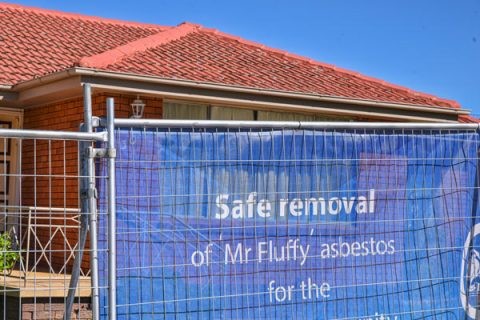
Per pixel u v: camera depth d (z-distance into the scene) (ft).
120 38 52.06
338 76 52.95
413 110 48.49
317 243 19.03
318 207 19.08
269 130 18.66
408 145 20.22
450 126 20.47
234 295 18.11
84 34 51.60
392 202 19.95
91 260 16.55
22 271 31.91
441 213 20.58
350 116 48.49
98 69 35.53
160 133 17.57
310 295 18.89
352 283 19.34
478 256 21.13
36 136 16.01
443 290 20.48
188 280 17.67
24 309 28.02
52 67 42.16
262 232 18.48
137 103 38.34
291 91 42.50
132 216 17.21
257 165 18.51
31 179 41.93
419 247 20.25
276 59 53.26
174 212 17.63
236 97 40.96
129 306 17.06
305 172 18.98
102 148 16.81
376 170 19.79
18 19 51.88
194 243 17.80
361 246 19.53
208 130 18.06
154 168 17.48
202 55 48.08
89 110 16.89
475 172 21.11
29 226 28.78
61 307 28.63
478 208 21.12
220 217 18.08
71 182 38.96
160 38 48.91
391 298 19.77
